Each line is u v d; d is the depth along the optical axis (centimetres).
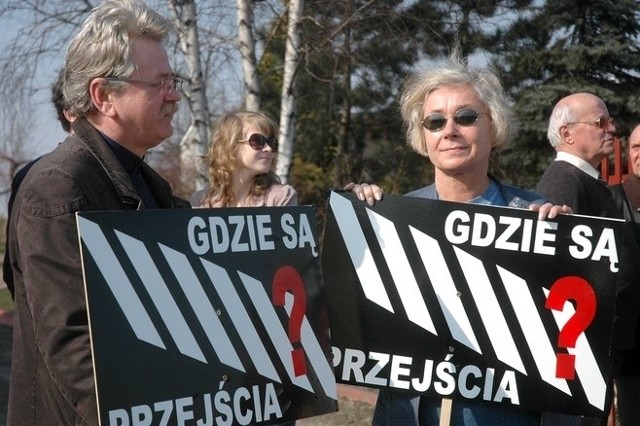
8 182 1856
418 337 279
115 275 214
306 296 258
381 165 1998
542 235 277
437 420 284
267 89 1636
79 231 209
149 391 218
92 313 209
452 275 279
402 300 281
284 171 1062
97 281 211
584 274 275
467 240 279
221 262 237
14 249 229
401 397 286
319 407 257
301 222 259
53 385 223
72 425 221
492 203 294
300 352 254
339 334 282
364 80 1490
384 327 281
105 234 214
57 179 217
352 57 1184
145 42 236
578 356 275
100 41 232
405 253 282
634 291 410
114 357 212
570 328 275
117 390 212
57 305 209
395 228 283
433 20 1269
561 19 1598
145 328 218
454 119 284
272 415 244
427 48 1315
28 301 216
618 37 1598
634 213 479
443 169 288
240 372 238
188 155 1323
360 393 676
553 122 443
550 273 276
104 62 231
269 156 403
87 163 225
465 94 285
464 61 301
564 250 276
